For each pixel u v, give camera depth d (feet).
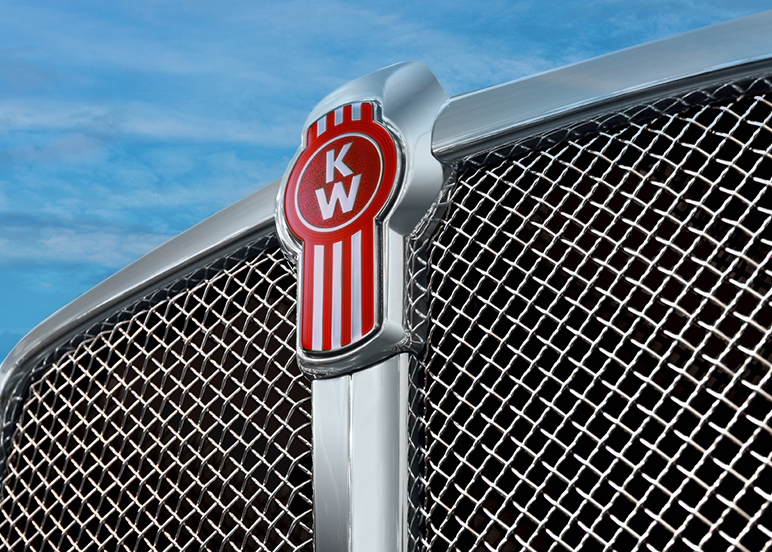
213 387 2.86
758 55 2.08
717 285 1.95
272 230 2.87
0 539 3.48
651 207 2.14
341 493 2.30
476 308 2.33
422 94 2.66
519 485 2.12
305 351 2.46
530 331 2.19
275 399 2.67
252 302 2.88
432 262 2.49
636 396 1.98
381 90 2.63
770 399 1.81
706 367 1.93
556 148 2.43
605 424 2.02
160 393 3.04
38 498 3.37
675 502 1.89
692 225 2.07
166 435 2.96
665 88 2.21
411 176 2.44
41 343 3.58
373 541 2.24
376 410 2.32
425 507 2.32
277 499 2.56
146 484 2.95
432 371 2.39
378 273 2.37
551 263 2.23
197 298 3.11
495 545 2.13
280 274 2.84
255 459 2.66
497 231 2.37
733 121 2.14
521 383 2.16
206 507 2.75
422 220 2.44
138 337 3.30
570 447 2.04
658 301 2.04
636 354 2.02
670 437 1.93
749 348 1.90
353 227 2.46
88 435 3.28
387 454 2.29
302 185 2.67
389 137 2.51
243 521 2.63
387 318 2.32
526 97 2.45
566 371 2.12
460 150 2.49
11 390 3.63
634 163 2.23
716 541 1.84
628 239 2.15
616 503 1.97
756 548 1.80
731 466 1.83
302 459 2.53
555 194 2.31
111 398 3.24
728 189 2.05
